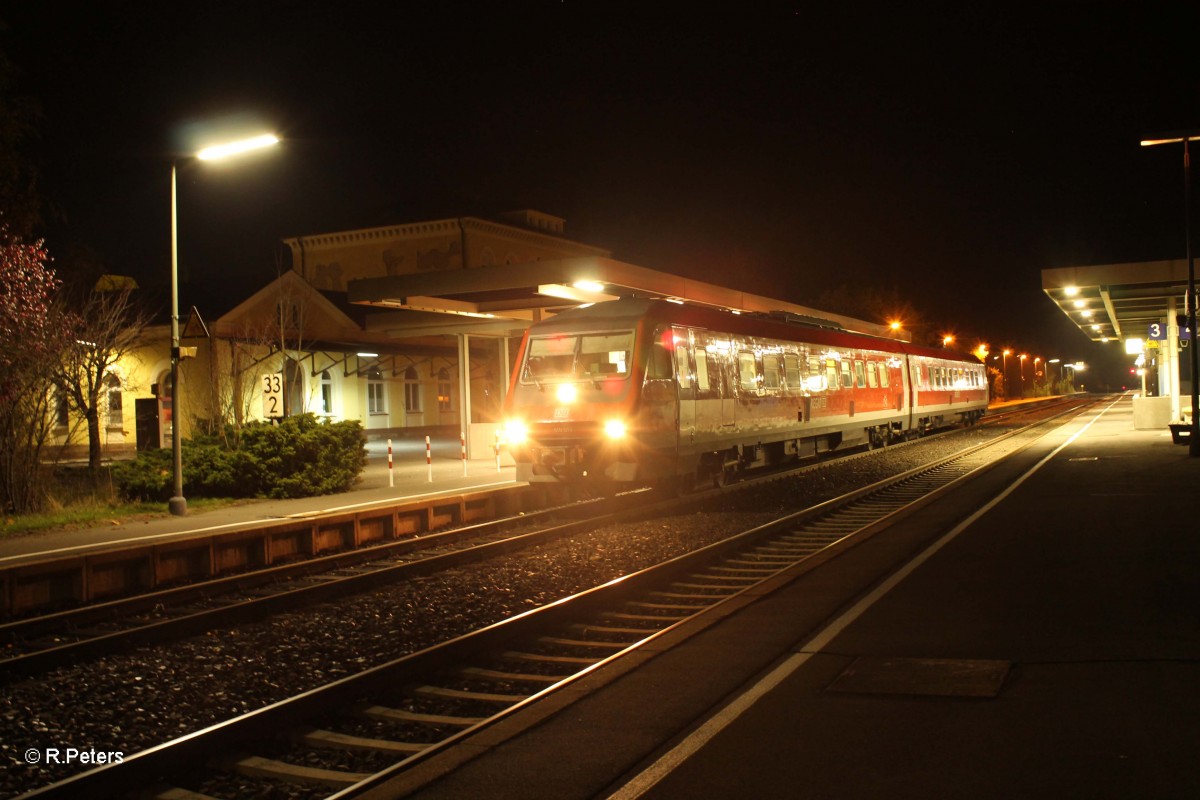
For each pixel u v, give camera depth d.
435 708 6.85
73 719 6.89
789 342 22.48
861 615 8.23
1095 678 6.18
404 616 9.86
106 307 26.22
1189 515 13.27
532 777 4.96
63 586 11.53
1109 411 52.06
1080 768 4.75
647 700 6.15
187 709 7.12
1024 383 103.69
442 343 43.97
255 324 34.97
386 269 52.50
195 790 5.56
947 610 8.28
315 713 6.54
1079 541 11.52
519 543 13.84
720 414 18.75
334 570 12.80
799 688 6.25
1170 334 30.67
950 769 4.82
